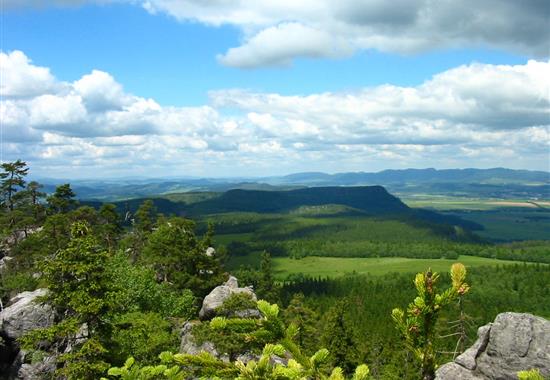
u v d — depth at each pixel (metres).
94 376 28.67
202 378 6.59
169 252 64.12
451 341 60.50
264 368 5.97
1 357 42.25
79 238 30.92
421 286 5.95
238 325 6.28
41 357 32.28
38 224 81.88
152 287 51.22
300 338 67.19
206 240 71.81
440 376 21.17
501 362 20.30
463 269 5.99
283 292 170.62
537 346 19.94
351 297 158.62
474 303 152.25
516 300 178.12
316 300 157.25
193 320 51.47
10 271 63.75
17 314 42.66
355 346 70.94
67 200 85.12
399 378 65.12
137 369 8.59
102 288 30.92
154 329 39.31
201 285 61.75
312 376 6.10
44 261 31.31
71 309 32.09
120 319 36.47
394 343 80.25
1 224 75.56
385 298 162.62
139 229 83.31
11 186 86.56
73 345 31.48
